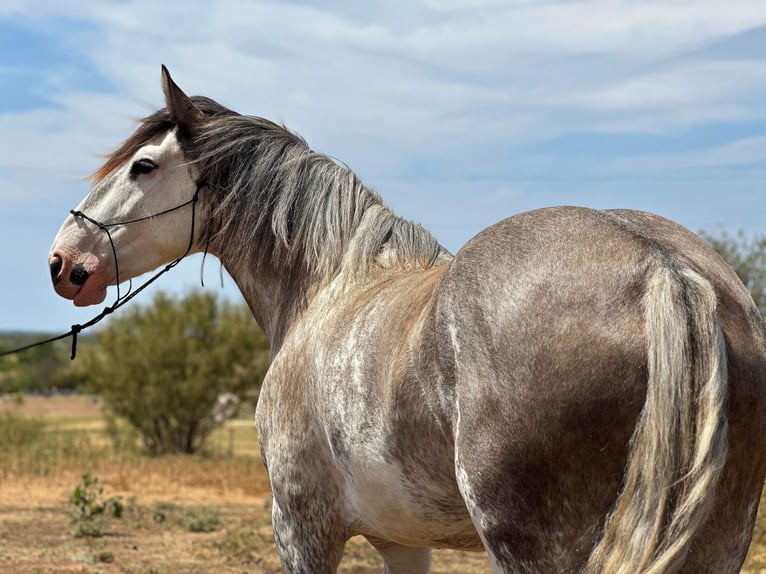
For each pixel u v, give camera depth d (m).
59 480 14.45
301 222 4.05
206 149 4.27
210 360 21.41
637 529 2.21
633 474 2.23
